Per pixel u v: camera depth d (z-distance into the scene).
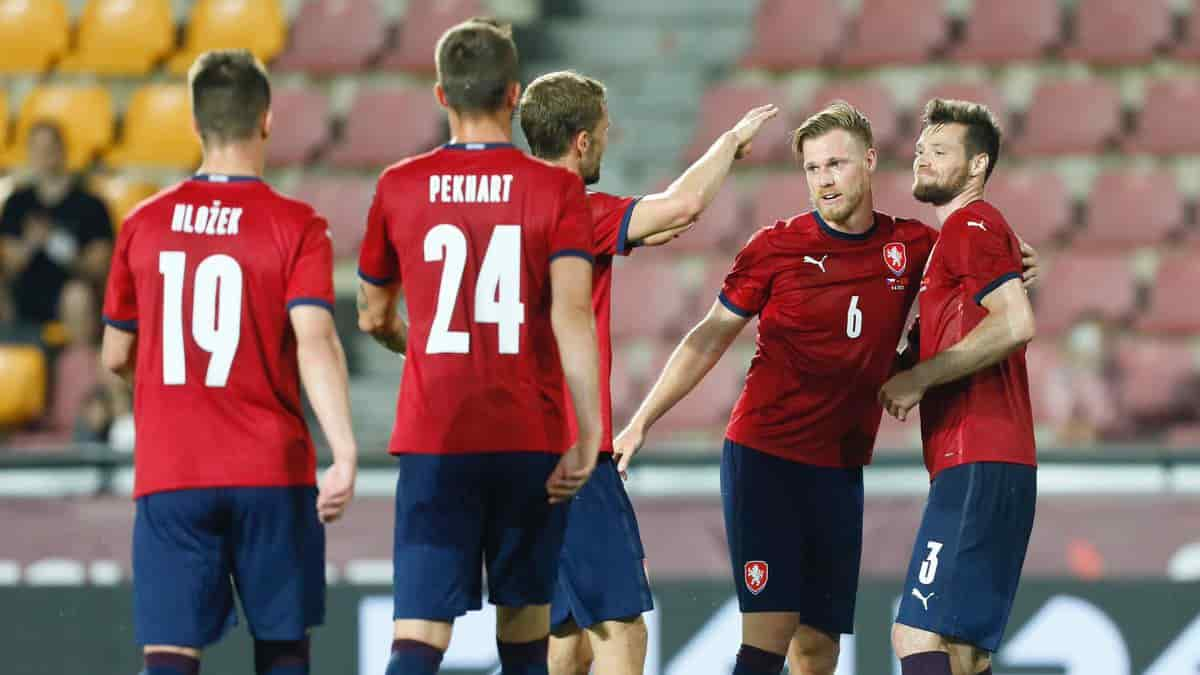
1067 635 26.05
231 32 49.84
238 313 15.78
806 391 19.52
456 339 15.82
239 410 15.83
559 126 17.91
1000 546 17.92
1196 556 26.86
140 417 16.03
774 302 19.47
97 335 37.12
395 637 16.20
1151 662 25.84
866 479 27.80
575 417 17.02
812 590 20.08
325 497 15.25
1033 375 36.09
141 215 16.02
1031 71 48.06
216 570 16.00
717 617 26.41
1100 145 45.78
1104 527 27.19
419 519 16.09
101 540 28.80
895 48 48.84
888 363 19.45
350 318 40.81
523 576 16.30
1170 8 48.69
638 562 18.61
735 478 19.97
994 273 17.86
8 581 28.58
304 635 16.27
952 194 18.58
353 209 44.28
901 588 26.11
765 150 46.44
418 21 50.19
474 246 15.79
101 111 46.84
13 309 37.66
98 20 49.47
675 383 19.83
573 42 49.97
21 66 49.19
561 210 15.71
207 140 16.16
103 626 27.84
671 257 42.81
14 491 29.31
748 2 50.62
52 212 38.16
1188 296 40.44
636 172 46.94
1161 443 33.75
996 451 17.94
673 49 49.72
